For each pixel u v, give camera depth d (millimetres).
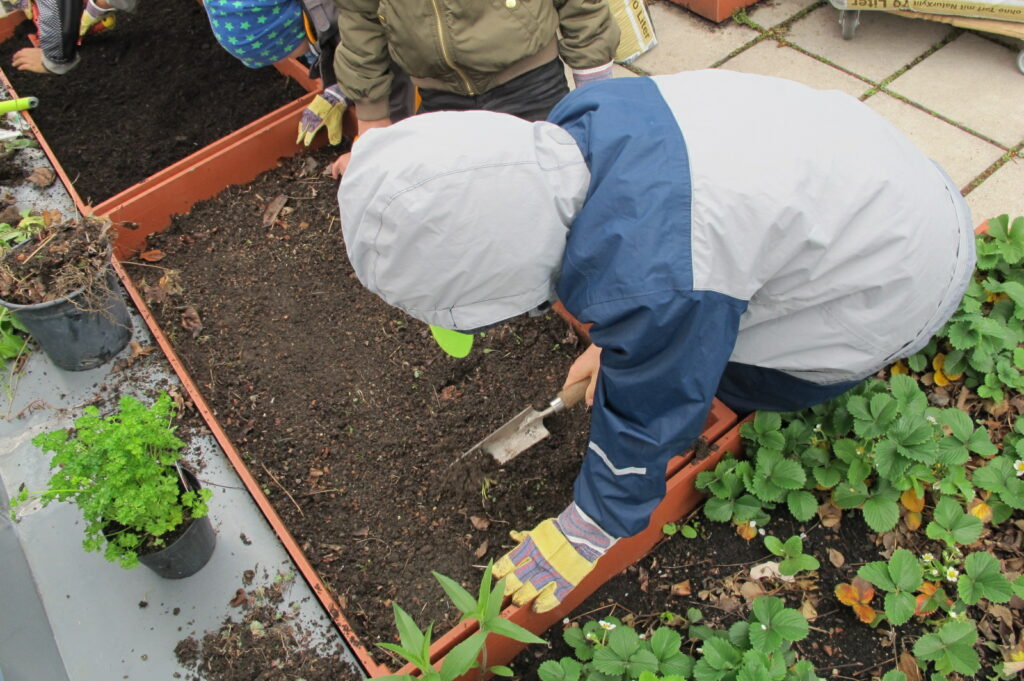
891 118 3262
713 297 1344
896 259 1527
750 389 2150
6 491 2273
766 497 2127
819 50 3629
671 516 2250
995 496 2199
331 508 2348
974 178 2996
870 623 2047
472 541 2281
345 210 1372
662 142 1378
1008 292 2414
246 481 2264
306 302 2857
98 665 1972
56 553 2158
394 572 2217
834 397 2164
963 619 1999
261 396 2602
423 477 2410
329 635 2020
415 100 3215
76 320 2369
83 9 3477
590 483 1688
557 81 2707
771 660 1841
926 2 3311
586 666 1939
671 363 1402
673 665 1893
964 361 2430
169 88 3670
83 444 1857
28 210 2996
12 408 2471
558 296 1590
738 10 3875
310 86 3523
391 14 2428
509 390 2596
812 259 1468
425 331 2748
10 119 3396
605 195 1356
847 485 2158
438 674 1663
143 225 3033
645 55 3732
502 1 2365
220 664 1973
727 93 1502
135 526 1889
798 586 2146
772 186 1372
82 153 3381
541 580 1900
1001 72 3385
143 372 2555
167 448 2010
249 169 3219
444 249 1312
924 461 2029
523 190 1331
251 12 2926
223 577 2117
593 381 2033
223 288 2900
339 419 2543
